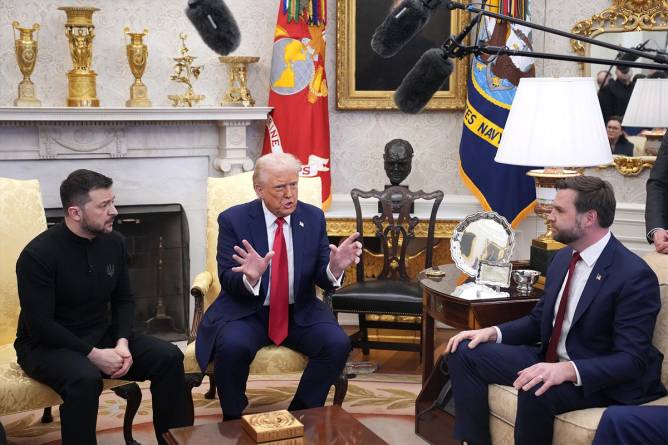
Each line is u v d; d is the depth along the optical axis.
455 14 4.71
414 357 4.47
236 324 3.13
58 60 4.49
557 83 3.03
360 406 3.70
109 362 2.87
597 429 2.37
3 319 3.20
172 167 4.66
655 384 2.56
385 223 4.63
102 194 2.87
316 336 3.13
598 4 4.50
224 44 2.51
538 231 4.77
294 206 3.17
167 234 4.62
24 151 4.29
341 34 4.83
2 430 2.71
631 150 4.47
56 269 2.86
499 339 2.84
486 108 4.54
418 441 3.29
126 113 4.33
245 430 2.34
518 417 2.52
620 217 4.51
